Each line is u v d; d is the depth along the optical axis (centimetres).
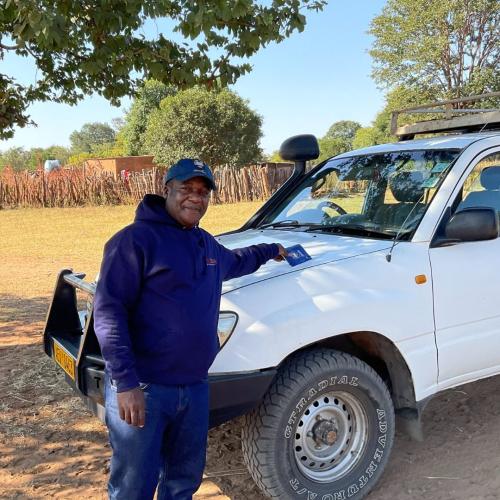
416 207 379
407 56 2922
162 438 263
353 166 454
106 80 595
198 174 248
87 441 424
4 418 461
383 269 340
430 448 400
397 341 339
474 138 407
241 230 463
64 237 1642
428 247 357
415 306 344
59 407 480
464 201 381
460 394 483
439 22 2847
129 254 241
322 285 323
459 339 364
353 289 329
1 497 354
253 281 320
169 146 3881
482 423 431
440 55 2856
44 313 789
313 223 431
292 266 332
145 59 511
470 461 380
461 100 467
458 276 361
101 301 240
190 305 248
